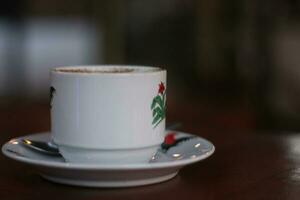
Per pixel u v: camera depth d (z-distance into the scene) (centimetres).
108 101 51
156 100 53
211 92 227
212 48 231
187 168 58
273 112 214
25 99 235
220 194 51
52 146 58
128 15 239
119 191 51
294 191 52
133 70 56
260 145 69
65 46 244
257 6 220
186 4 233
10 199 50
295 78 212
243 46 224
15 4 240
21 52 243
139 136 52
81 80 51
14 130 77
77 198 50
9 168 58
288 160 62
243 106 214
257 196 51
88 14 243
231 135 74
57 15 243
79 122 52
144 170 50
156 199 50
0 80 241
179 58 235
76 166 49
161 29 236
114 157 52
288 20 212
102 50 243
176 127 72
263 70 219
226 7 227
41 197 50
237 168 59
